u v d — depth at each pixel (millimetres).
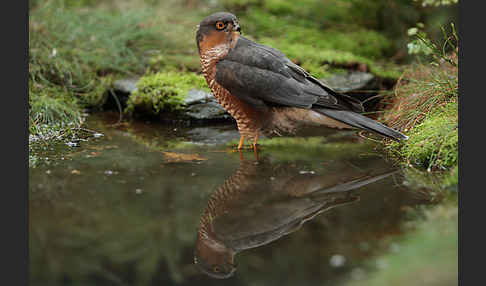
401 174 8656
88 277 5742
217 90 9547
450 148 8797
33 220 6859
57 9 14367
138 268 5945
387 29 15648
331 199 7691
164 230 6746
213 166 9031
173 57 13500
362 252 6113
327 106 8945
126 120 11898
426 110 10133
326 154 9695
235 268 6004
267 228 6844
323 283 5566
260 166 9055
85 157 9375
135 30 14477
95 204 7387
